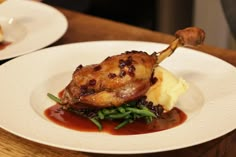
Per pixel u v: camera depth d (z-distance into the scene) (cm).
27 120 52
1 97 57
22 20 86
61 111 57
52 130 50
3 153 51
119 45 71
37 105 58
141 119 55
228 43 151
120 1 172
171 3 145
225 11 105
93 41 74
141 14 174
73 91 54
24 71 64
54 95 61
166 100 57
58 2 161
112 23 86
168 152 51
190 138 48
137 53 56
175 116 56
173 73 64
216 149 52
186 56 67
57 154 51
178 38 57
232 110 54
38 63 66
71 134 49
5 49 72
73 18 89
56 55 69
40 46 73
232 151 52
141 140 48
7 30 84
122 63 54
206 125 51
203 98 58
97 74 54
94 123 54
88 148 46
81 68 56
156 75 57
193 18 152
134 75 53
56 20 84
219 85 60
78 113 56
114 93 53
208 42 155
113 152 46
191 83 62
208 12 149
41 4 91
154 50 70
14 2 93
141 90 54
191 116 55
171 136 49
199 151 51
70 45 71
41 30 80
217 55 73
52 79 64
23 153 51
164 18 148
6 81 61
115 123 54
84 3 167
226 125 50
